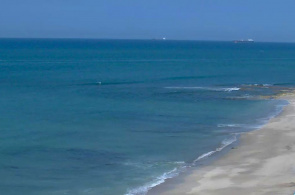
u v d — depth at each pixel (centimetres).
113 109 6488
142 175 3634
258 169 3691
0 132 4950
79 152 4259
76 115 5991
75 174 3666
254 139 4703
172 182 3450
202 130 5188
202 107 6706
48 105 6756
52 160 4009
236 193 3155
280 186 3266
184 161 3997
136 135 4938
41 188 3369
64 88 8806
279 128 5181
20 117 5794
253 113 6225
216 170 3706
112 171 3741
